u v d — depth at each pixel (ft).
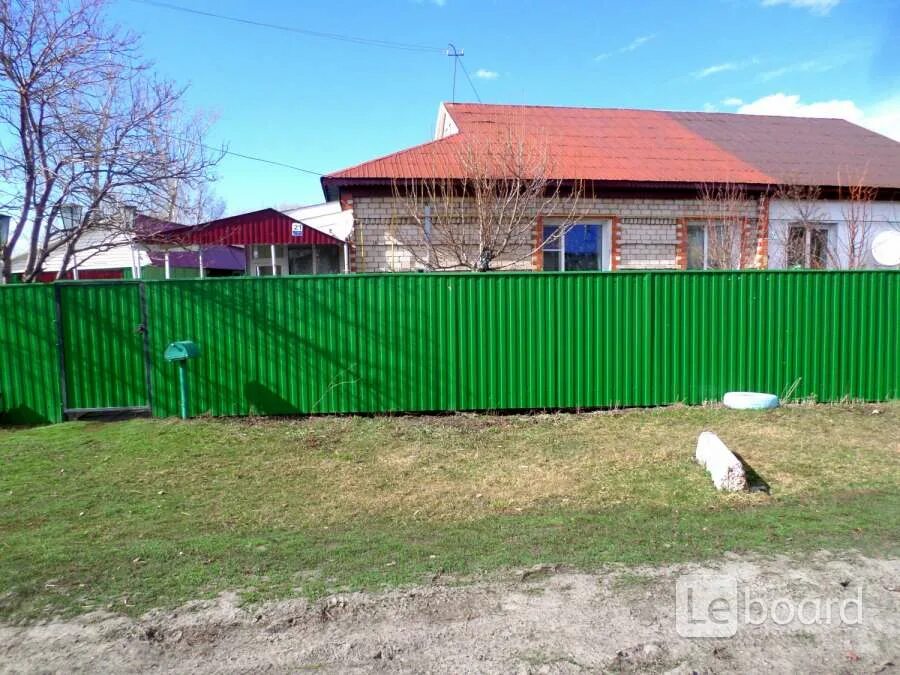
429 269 33.88
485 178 32.58
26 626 10.40
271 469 19.07
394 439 22.24
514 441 21.94
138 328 24.71
